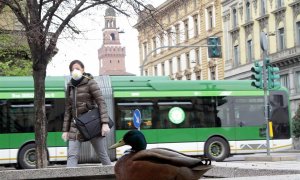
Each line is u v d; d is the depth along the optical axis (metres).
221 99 23.16
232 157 26.66
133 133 3.97
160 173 3.75
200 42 64.12
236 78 56.78
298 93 47.66
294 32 47.88
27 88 20.81
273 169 5.12
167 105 22.44
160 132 22.12
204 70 63.66
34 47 11.75
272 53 50.66
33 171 6.04
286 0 49.06
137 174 3.77
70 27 13.41
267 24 51.91
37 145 11.45
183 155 3.91
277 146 23.61
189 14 66.31
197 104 22.81
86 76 7.87
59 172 6.08
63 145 20.64
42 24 11.88
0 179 5.98
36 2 11.84
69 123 8.02
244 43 55.56
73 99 7.82
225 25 59.25
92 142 7.82
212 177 5.94
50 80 21.08
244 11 55.62
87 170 6.15
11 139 20.39
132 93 22.05
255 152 23.17
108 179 6.17
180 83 22.80
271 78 21.34
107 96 21.73
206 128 22.72
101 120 7.77
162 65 75.38
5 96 20.59
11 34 15.46
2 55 22.80
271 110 23.70
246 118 23.28
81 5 12.30
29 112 20.69
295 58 47.53
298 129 41.34
